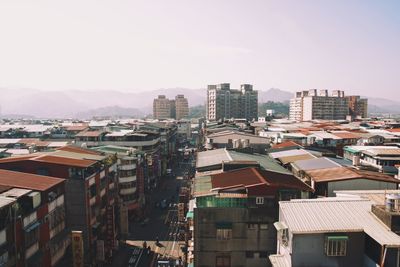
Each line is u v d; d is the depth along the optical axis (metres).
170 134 168.00
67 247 49.31
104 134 114.88
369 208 32.88
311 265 30.27
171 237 75.00
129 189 86.56
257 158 61.97
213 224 40.91
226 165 51.75
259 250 40.81
